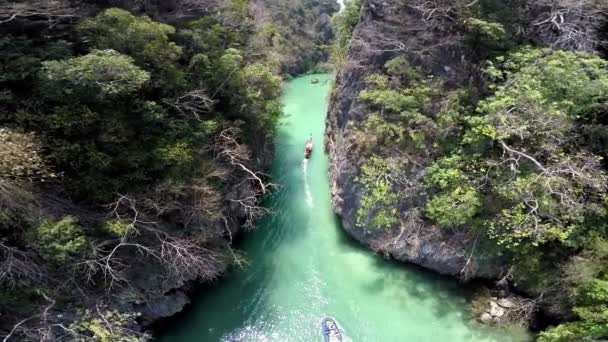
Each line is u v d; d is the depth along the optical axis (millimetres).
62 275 18453
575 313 19250
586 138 20891
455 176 22062
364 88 28156
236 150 25922
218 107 27953
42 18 21359
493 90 23297
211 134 25875
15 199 16875
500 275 23250
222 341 22062
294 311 23703
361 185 26578
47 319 17766
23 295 17562
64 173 19281
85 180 19609
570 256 19844
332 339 21875
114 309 19562
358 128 27812
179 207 22469
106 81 19312
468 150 22500
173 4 28688
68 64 18375
